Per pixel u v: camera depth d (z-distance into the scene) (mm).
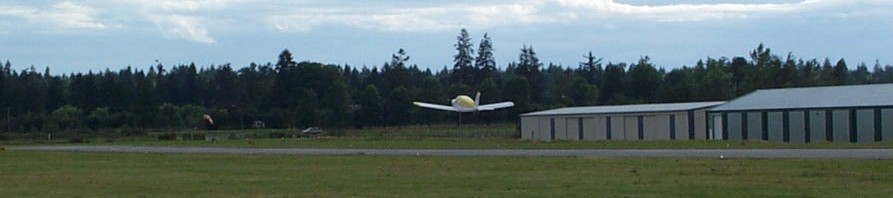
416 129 102938
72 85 126000
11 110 118375
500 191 24609
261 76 141250
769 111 65250
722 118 68125
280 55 124312
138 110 117688
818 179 26422
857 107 61125
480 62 158250
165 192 25875
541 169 32094
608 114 75188
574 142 58969
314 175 31172
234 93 139250
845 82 134500
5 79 124438
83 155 49000
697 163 33250
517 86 120375
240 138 81938
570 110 80500
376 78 145875
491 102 118562
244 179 29938
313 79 121000
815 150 41469
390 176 30094
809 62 132250
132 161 42188
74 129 108875
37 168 37938
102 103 120562
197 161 41125
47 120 112438
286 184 27750
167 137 87125
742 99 70312
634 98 124125
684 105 74062
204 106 127938
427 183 27266
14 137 93500
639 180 27141
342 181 28391
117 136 91875
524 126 81000
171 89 141000
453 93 122000
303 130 102188
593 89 121250
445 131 96375
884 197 22188
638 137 73250
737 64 129750
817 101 64438
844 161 32219
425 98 118375
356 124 112562
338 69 128750
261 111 117312
